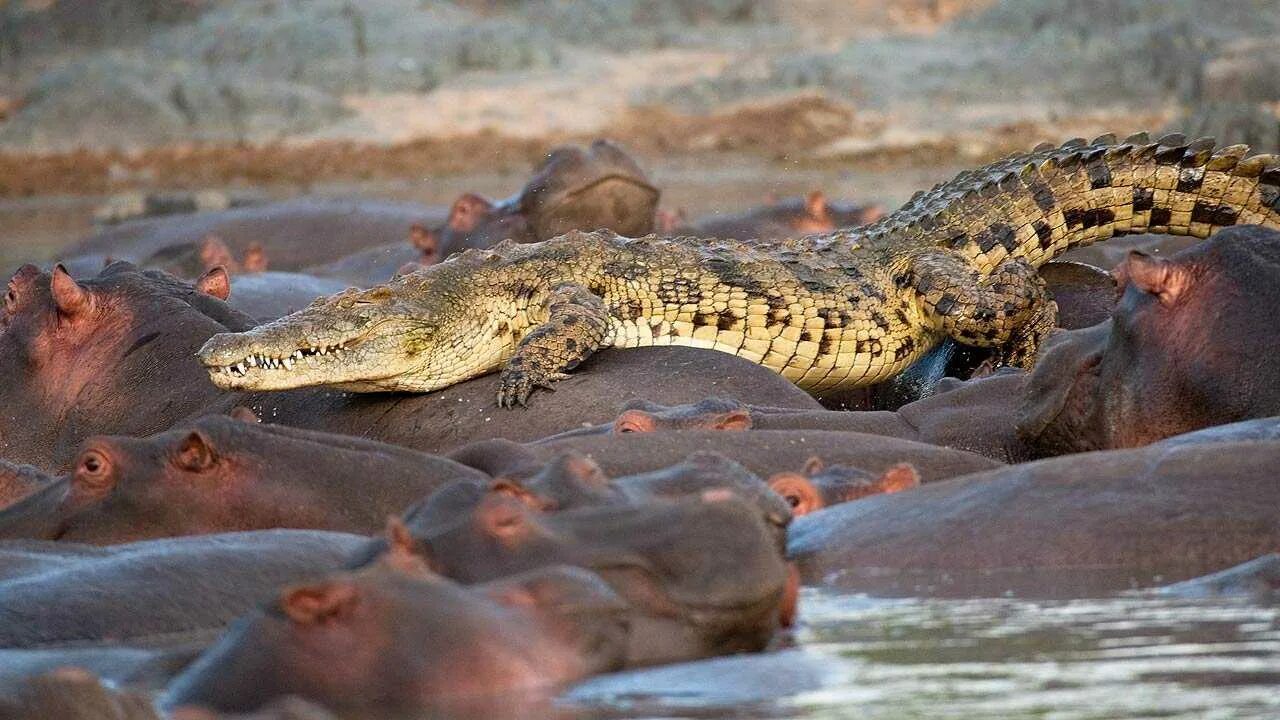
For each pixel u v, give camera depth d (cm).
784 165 6066
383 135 6612
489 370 2066
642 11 7538
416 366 1994
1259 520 1261
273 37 7231
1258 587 1173
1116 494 1299
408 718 928
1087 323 2227
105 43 7544
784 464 1512
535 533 1085
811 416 1720
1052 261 2323
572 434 1680
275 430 1472
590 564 1059
